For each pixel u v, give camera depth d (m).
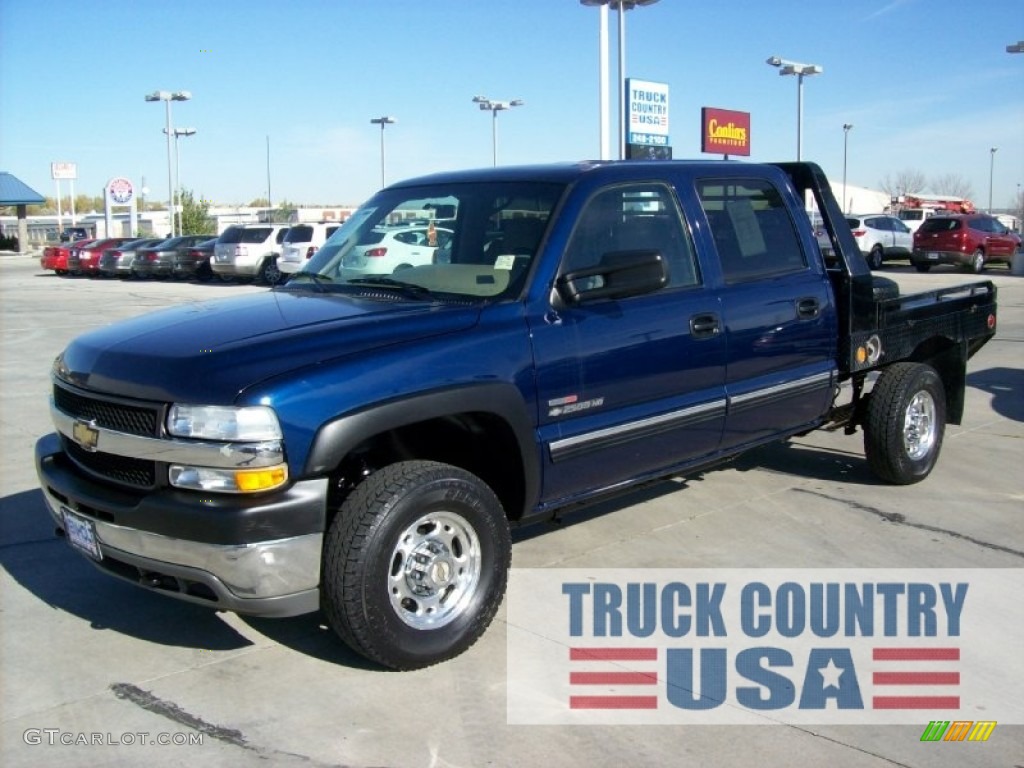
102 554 3.93
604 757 3.41
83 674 4.00
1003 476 6.86
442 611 4.04
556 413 4.39
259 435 3.53
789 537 5.58
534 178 4.82
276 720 3.64
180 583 3.74
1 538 5.60
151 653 4.18
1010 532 5.68
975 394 9.98
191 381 3.64
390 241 4.95
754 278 5.40
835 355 5.95
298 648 4.23
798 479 6.75
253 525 3.53
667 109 23.45
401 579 3.91
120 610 4.63
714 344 5.08
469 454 4.53
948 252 28.33
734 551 5.36
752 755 3.44
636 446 4.80
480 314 4.21
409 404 3.83
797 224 5.79
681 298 4.95
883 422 6.30
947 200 59.50
